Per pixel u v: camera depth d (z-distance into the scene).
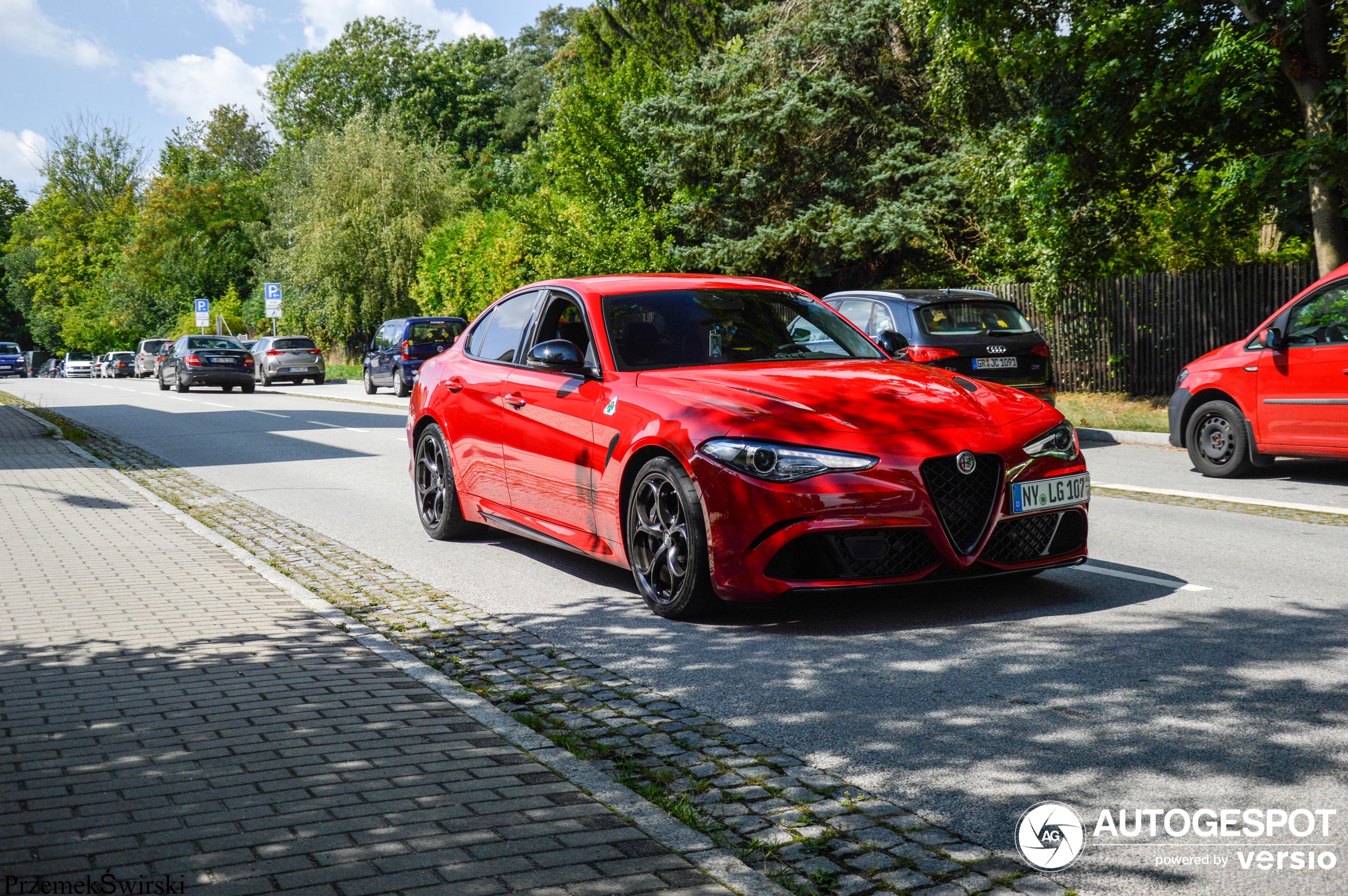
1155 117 14.62
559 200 30.66
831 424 5.20
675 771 3.55
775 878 2.77
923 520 5.07
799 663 4.76
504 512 7.15
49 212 86.38
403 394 27.61
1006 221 20.09
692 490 5.35
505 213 38.25
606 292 6.66
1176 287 17.27
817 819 3.14
